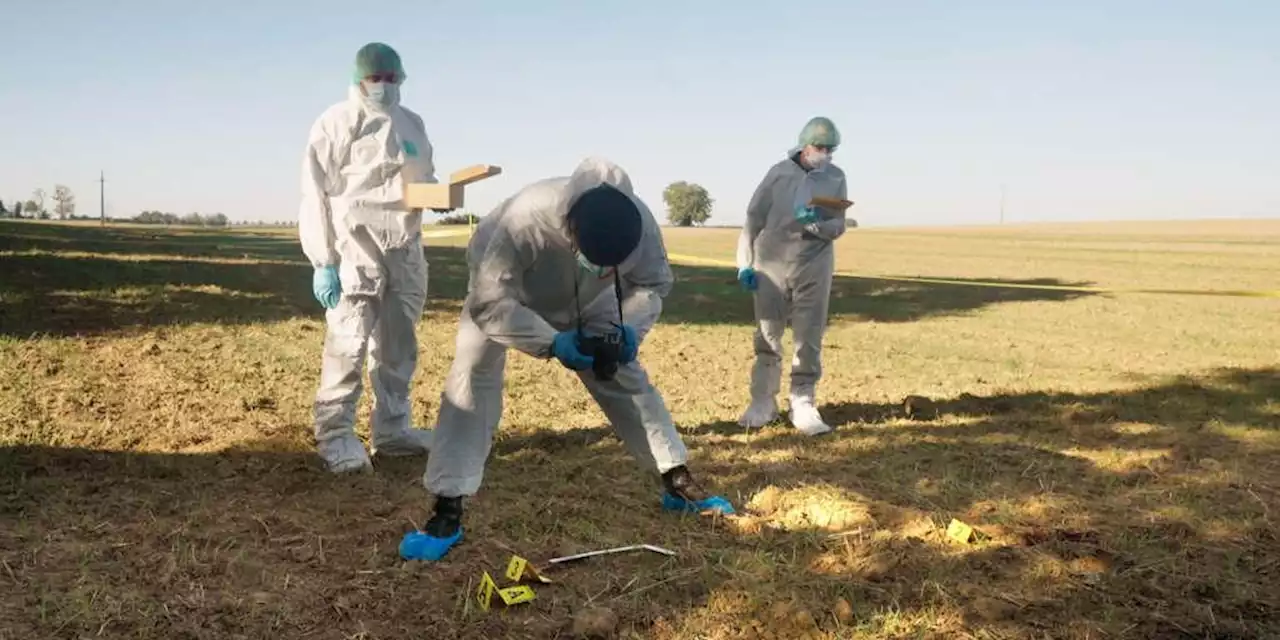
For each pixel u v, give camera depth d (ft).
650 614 12.14
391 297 18.56
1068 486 18.07
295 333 36.78
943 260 117.60
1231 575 13.75
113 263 66.90
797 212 21.70
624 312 14.15
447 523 14.12
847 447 20.93
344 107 17.65
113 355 29.68
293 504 16.07
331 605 12.27
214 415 22.47
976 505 16.66
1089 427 23.17
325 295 17.84
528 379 28.19
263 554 13.84
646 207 13.89
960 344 40.70
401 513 15.69
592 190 12.34
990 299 63.82
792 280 22.31
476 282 13.41
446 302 52.54
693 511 15.97
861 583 13.08
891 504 16.71
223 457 18.66
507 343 13.20
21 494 16.01
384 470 18.53
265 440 19.71
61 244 93.56
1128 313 56.18
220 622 11.72
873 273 90.22
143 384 25.68
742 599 12.52
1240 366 35.29
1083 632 11.83
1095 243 181.68
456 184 17.37
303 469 18.12
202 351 31.55
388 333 18.88
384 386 19.25
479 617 12.05
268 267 73.97
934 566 13.76
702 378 30.73
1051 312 56.08
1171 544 14.96
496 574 13.37
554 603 12.51
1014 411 25.23
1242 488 18.04
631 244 12.12
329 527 15.05
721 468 18.93
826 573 13.51
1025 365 35.01
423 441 19.63
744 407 25.91
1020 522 15.87
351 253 17.81
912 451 20.62
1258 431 23.07
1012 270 98.07
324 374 18.16
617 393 15.52
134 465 17.99
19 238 99.45
